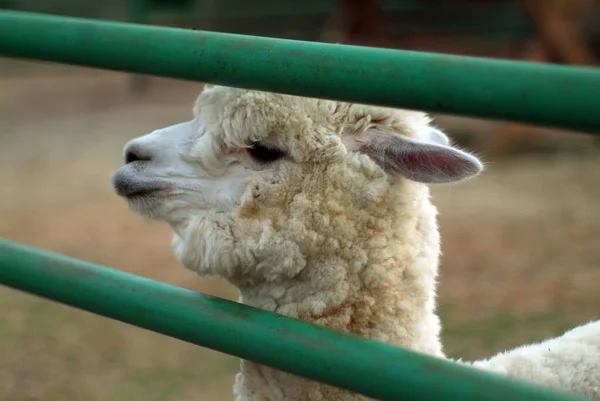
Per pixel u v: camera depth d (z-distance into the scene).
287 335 2.60
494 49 22.56
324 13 25.69
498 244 10.85
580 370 3.79
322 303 3.58
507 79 2.07
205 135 3.72
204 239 3.67
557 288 9.26
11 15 3.11
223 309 2.79
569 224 11.53
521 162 15.32
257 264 3.61
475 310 8.71
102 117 20.14
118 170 3.88
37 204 13.44
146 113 20.50
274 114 3.58
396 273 3.66
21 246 3.30
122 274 3.05
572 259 10.16
